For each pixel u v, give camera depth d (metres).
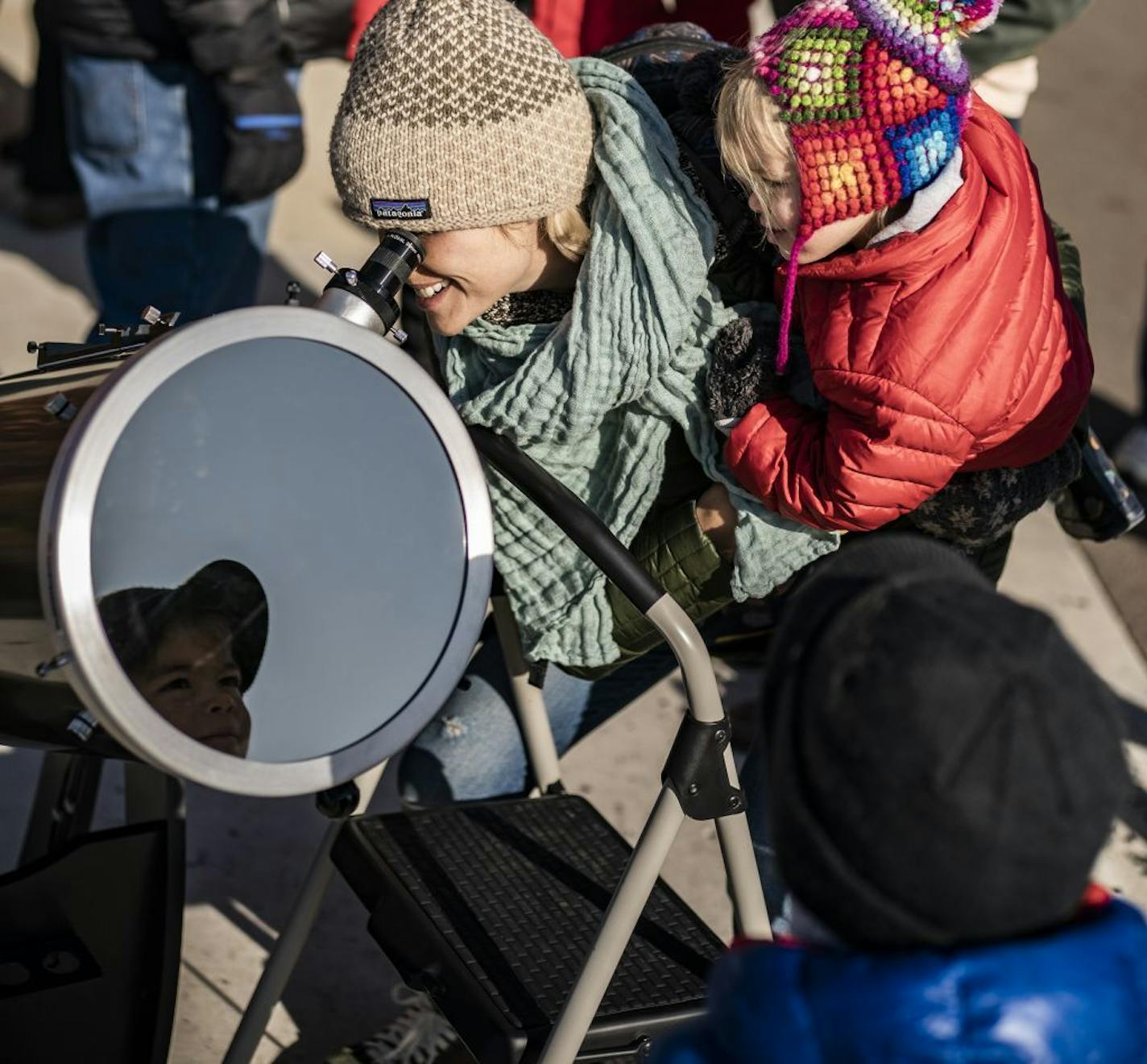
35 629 1.70
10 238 5.82
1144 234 7.03
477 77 2.07
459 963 2.31
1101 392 5.82
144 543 1.71
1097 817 1.24
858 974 1.29
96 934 2.47
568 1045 2.17
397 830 2.60
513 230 2.21
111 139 4.16
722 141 2.17
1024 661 1.24
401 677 1.92
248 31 3.81
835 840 1.26
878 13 2.04
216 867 3.50
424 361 2.57
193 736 1.73
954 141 2.11
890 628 1.28
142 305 4.39
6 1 7.35
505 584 2.56
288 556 1.83
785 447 2.29
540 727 2.79
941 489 2.39
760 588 2.43
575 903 2.50
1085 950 1.29
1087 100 8.49
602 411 2.31
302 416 1.84
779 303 2.35
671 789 2.16
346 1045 3.09
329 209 6.26
